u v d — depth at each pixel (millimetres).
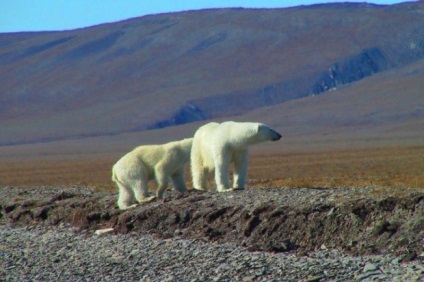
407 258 51656
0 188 103312
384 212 57188
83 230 70125
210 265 54906
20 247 66688
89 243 65625
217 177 72750
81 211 72750
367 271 50094
